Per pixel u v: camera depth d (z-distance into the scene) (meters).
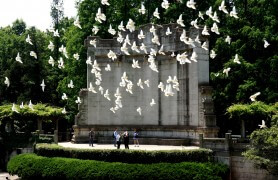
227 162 35.47
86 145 44.84
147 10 59.38
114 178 34.19
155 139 44.81
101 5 58.22
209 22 49.84
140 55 47.91
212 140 36.66
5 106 53.78
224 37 49.69
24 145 50.03
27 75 69.44
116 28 57.34
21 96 67.25
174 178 33.00
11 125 54.97
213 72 49.78
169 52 45.31
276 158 31.03
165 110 45.66
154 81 46.69
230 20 49.31
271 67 44.47
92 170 35.19
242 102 44.97
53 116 52.84
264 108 39.31
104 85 49.06
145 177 33.50
